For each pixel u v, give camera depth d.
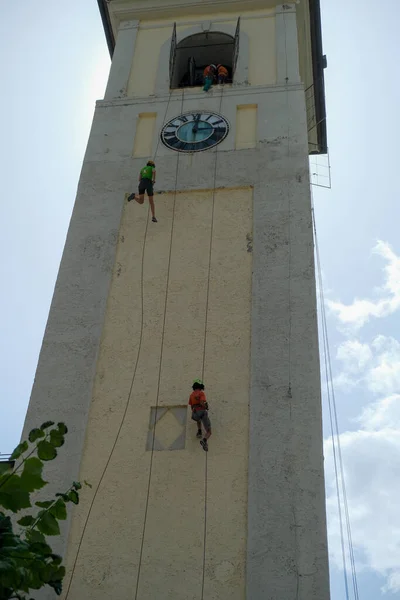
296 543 14.09
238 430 15.90
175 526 14.67
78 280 19.05
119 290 18.80
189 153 22.02
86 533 14.78
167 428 16.22
